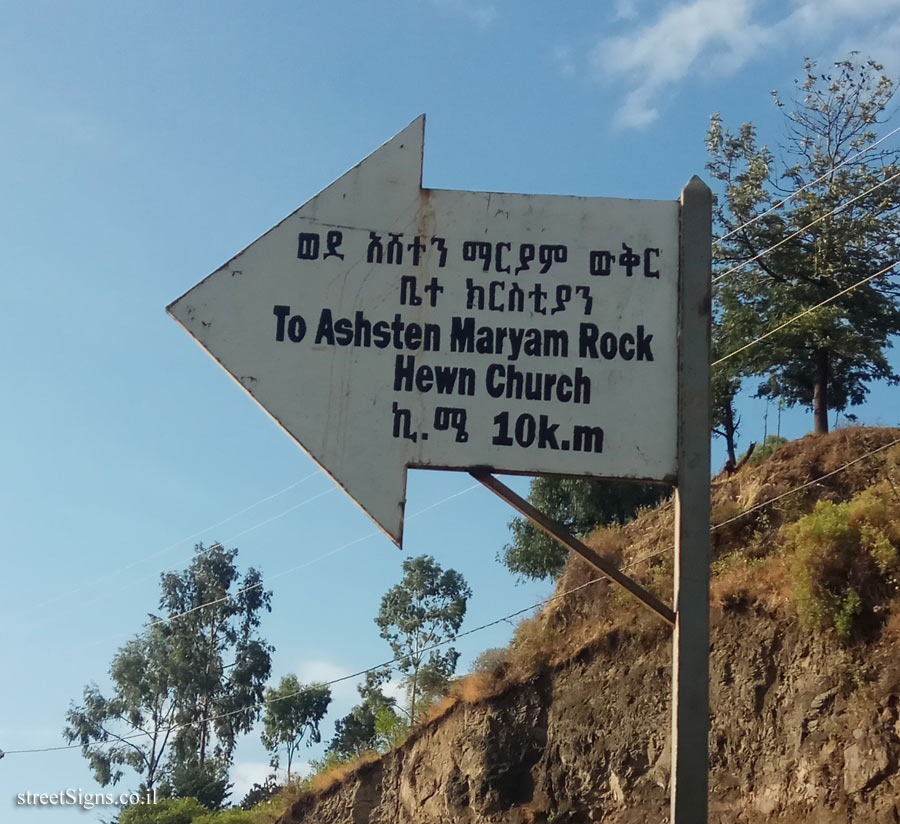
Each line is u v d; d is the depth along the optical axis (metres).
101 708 54.16
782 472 26.53
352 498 8.62
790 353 30.98
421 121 9.38
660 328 8.80
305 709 54.16
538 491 41.47
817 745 19.66
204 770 52.34
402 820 31.05
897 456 24.61
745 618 22.77
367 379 8.85
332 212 9.20
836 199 31.30
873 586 20.27
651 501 40.38
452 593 50.50
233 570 58.00
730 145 32.91
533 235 9.05
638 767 23.94
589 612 28.14
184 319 8.99
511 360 8.80
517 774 26.80
